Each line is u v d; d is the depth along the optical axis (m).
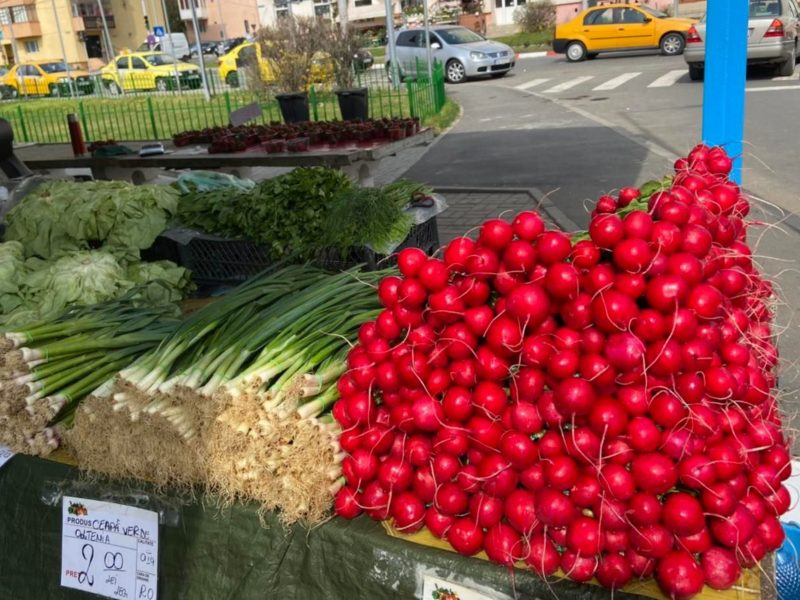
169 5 59.28
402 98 16.22
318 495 1.81
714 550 1.52
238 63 24.33
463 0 41.06
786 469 1.67
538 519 1.57
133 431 2.00
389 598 1.77
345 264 3.51
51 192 3.98
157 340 2.54
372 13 46.50
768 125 10.22
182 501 2.00
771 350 2.07
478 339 1.72
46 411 2.18
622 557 1.55
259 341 2.10
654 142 10.15
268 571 1.90
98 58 54.22
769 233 6.12
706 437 1.53
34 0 50.91
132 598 2.11
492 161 10.22
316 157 5.87
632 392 1.53
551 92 16.67
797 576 2.30
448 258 1.69
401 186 3.92
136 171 7.77
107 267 3.20
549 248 1.61
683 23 21.12
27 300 3.13
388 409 1.83
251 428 1.84
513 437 1.57
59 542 2.23
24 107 22.41
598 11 22.11
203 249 3.94
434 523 1.71
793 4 15.09
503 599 1.65
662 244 1.58
